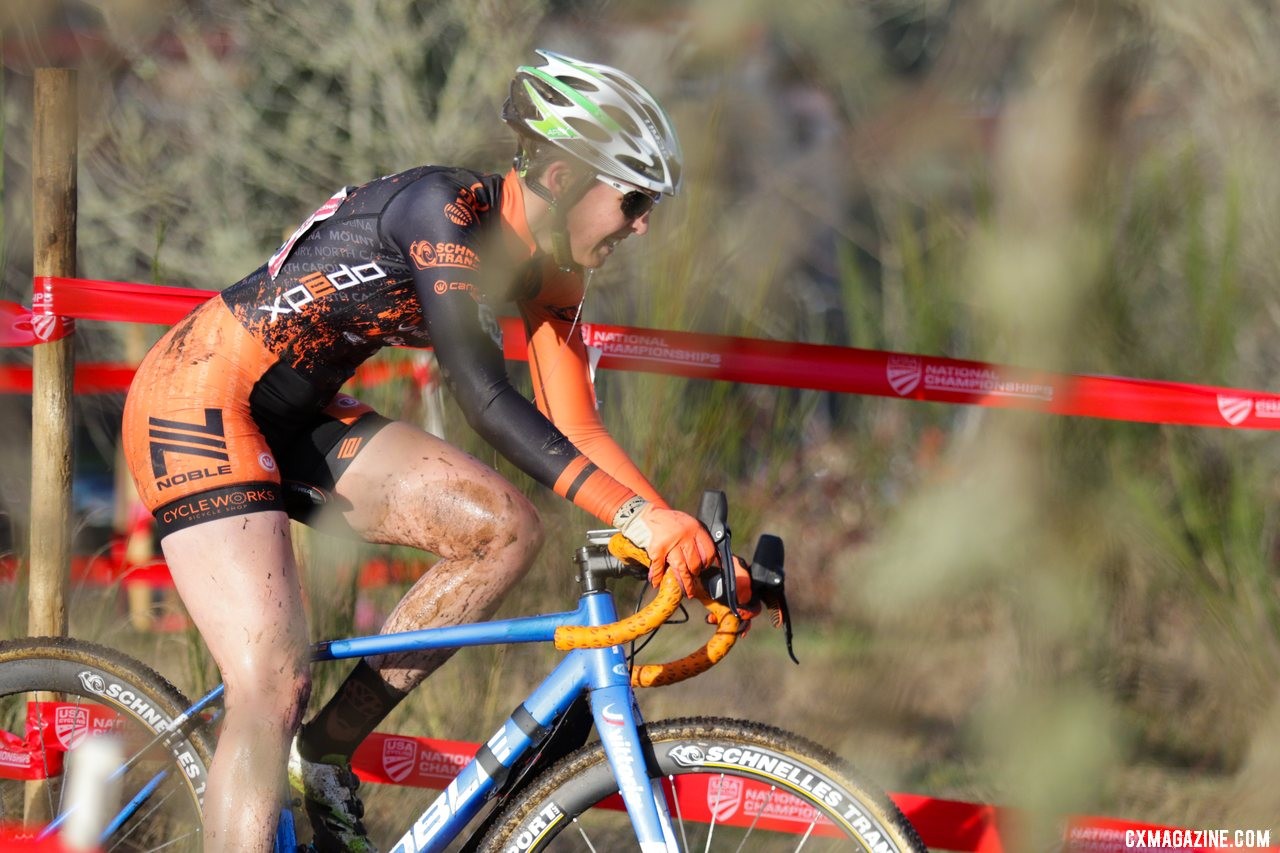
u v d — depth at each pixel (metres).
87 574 11.11
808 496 11.15
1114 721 7.22
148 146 13.11
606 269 10.49
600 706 6.24
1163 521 7.96
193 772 6.99
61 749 8.15
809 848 8.18
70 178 8.04
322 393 6.66
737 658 11.19
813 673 10.30
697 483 10.39
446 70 13.75
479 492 6.62
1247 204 7.32
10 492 10.47
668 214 9.71
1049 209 5.94
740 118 8.36
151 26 11.53
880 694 9.20
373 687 6.79
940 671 8.94
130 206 13.12
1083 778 6.74
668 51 8.86
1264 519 8.64
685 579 5.71
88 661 7.09
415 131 13.17
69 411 8.16
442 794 6.55
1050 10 5.84
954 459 7.72
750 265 9.85
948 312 8.18
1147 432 8.21
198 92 13.12
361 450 6.77
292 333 6.39
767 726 6.30
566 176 6.12
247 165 13.51
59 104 7.94
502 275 6.42
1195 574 8.35
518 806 6.38
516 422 5.85
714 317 10.10
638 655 10.47
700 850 8.41
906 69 6.01
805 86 7.39
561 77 6.09
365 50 13.13
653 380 10.27
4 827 7.62
